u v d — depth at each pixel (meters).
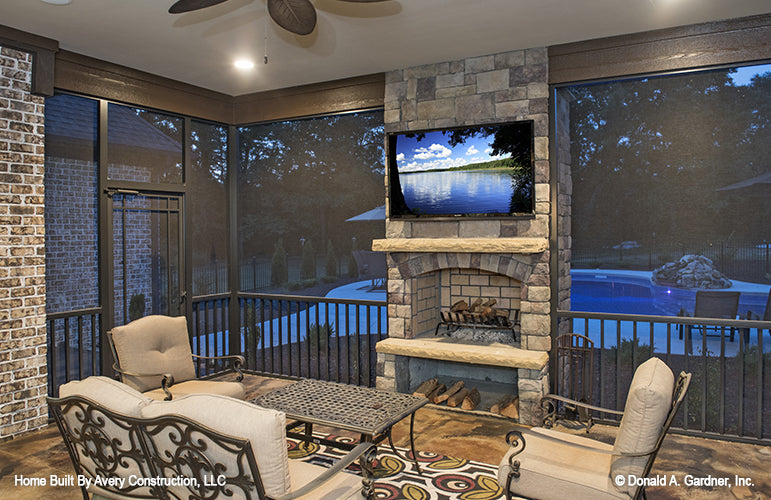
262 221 5.99
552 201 4.45
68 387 2.42
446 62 4.74
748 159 3.92
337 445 3.23
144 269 5.16
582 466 2.54
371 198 5.38
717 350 4.09
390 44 4.29
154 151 5.27
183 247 5.54
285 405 3.21
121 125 4.97
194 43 4.27
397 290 4.95
